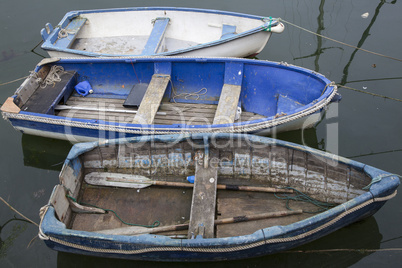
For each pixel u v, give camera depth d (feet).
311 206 18.94
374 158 22.36
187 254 15.85
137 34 31.27
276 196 19.48
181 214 19.08
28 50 31.73
